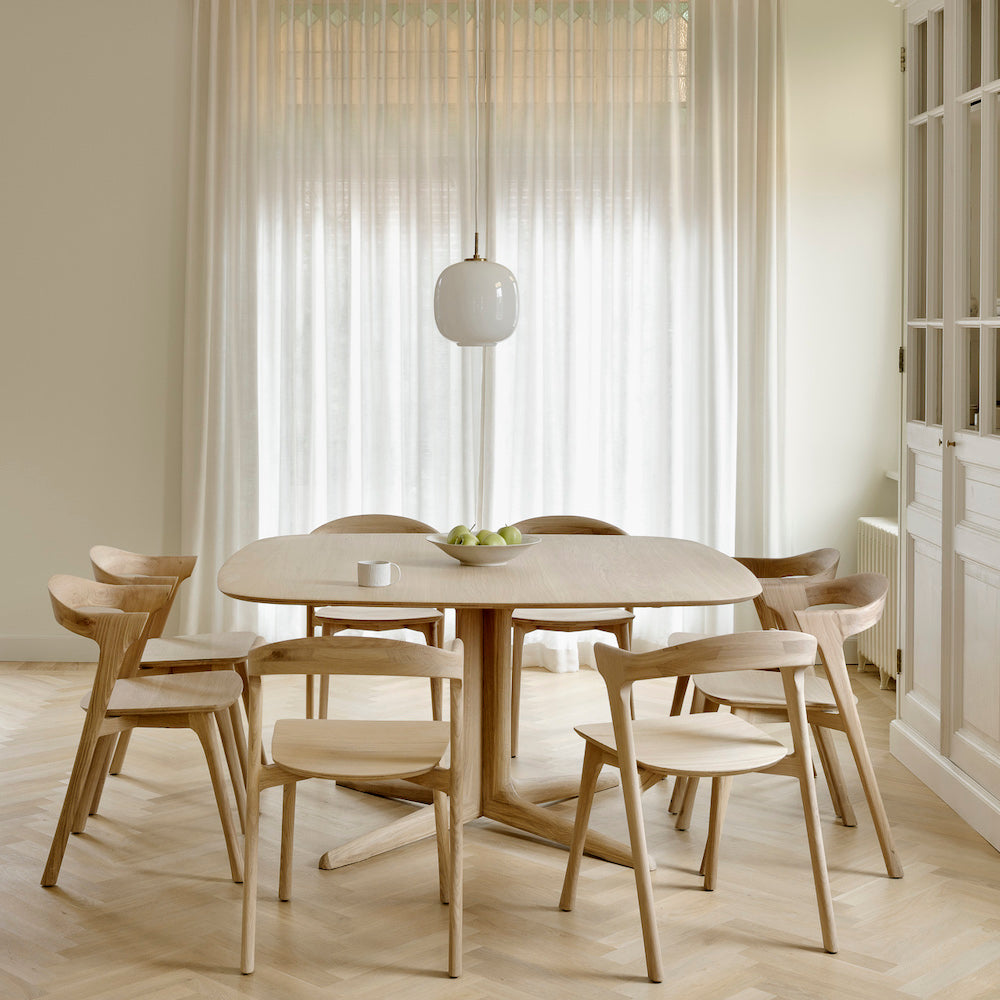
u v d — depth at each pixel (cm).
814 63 557
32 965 271
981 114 358
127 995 258
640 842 268
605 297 555
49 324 570
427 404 558
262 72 554
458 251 556
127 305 568
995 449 346
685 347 558
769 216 548
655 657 265
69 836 350
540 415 564
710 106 545
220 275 555
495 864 332
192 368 557
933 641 400
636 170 554
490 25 550
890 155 561
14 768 411
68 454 575
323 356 562
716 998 257
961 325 374
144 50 558
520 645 427
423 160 551
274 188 554
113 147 562
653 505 562
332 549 383
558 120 554
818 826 280
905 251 425
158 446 572
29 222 566
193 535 561
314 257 557
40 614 580
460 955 268
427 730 301
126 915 298
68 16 558
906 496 426
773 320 550
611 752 285
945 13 381
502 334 362
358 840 335
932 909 302
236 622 563
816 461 573
